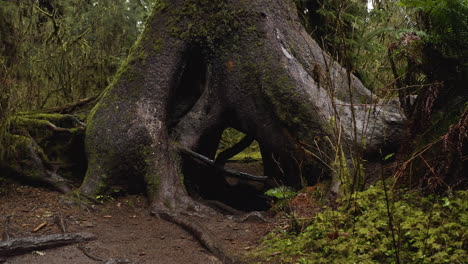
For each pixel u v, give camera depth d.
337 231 3.72
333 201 4.52
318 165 5.27
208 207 5.61
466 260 2.91
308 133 5.37
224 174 7.01
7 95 6.06
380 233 3.51
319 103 5.46
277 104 5.57
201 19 6.20
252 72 5.85
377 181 4.66
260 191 7.20
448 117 3.91
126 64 6.42
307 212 4.56
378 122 5.49
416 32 4.09
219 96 6.17
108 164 5.96
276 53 5.81
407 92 4.61
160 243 4.52
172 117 6.48
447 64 4.12
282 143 5.63
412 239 3.28
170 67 6.23
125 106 6.15
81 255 4.05
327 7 7.44
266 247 4.11
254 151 9.93
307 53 6.05
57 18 9.27
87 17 10.00
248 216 5.07
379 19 7.61
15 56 6.59
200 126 6.27
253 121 5.87
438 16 3.88
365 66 7.53
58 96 9.03
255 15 6.01
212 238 4.43
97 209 5.49
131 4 10.59
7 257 3.91
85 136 6.28
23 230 4.55
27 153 6.08
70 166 6.43
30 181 5.97
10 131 6.34
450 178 3.80
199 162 6.52
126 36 10.40
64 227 4.68
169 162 6.02
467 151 3.78
